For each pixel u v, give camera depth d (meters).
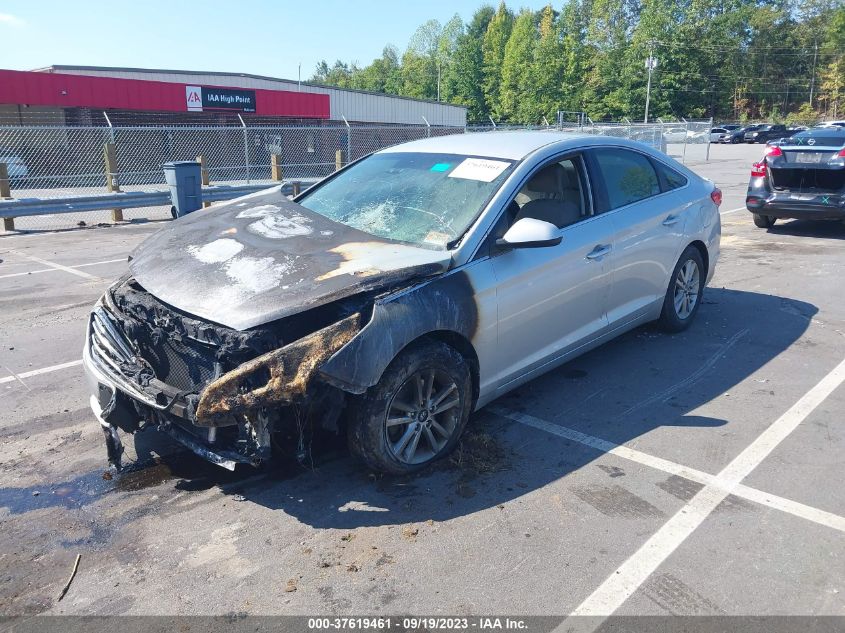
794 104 87.38
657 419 4.38
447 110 40.16
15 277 8.70
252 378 3.05
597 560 3.00
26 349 5.84
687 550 3.06
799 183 10.10
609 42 73.94
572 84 64.56
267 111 31.86
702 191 6.00
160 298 3.47
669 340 5.84
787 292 7.38
